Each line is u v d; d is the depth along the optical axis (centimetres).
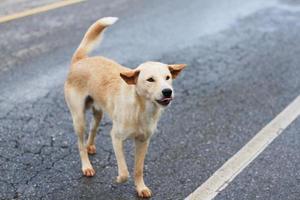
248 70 740
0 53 736
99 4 945
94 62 478
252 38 851
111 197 469
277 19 934
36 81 671
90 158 522
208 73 723
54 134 559
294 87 698
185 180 495
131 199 468
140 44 802
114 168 508
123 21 883
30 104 616
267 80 714
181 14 935
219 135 576
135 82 410
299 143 564
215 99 655
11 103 615
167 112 618
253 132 584
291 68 754
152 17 910
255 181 497
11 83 662
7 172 492
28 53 742
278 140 568
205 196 474
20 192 467
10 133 556
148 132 440
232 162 526
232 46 816
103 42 799
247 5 999
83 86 475
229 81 705
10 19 844
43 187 476
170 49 792
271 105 647
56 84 666
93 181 488
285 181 500
